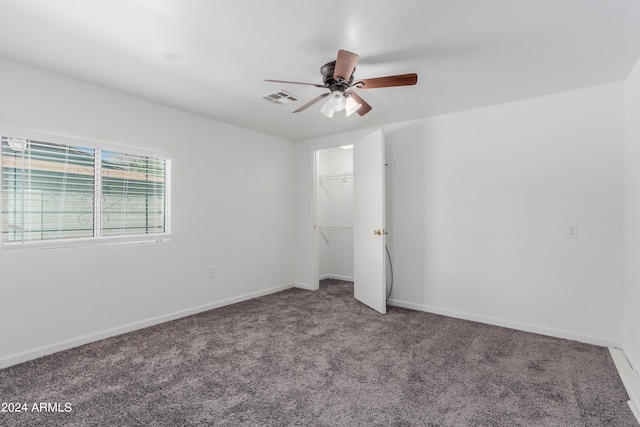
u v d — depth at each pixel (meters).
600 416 1.73
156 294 3.13
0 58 2.24
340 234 5.45
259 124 3.83
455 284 3.37
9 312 2.28
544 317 2.89
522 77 2.50
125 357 2.41
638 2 1.59
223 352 2.50
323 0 1.59
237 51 2.12
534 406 1.81
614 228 2.60
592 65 2.30
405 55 2.16
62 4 1.62
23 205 2.37
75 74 2.48
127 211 2.96
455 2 1.61
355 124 3.82
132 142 2.94
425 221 3.56
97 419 1.69
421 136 3.58
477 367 2.26
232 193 3.88
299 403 1.84
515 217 3.03
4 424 1.65
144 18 1.75
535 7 1.65
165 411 1.76
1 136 2.26
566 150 2.79
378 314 3.45
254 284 4.16
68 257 2.56
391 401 1.86
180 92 2.84
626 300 2.47
